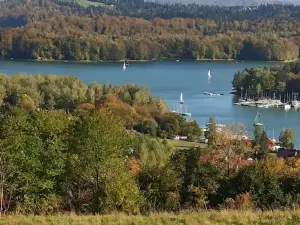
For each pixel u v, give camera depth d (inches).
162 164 1662.2
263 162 1861.5
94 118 1359.5
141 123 4591.5
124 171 1344.7
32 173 1315.2
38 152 1336.1
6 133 1355.8
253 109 6643.7
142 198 1300.4
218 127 4601.4
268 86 7834.6
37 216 992.9
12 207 1316.4
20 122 1414.9
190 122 4815.5
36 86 5570.9
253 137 4712.1
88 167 1330.0
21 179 1326.3
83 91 5546.3
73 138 1354.6
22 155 1315.2
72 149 1350.9
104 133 1322.6
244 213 975.6
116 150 1334.9
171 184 1497.3
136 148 2359.7
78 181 1373.0
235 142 2536.9
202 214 979.9
